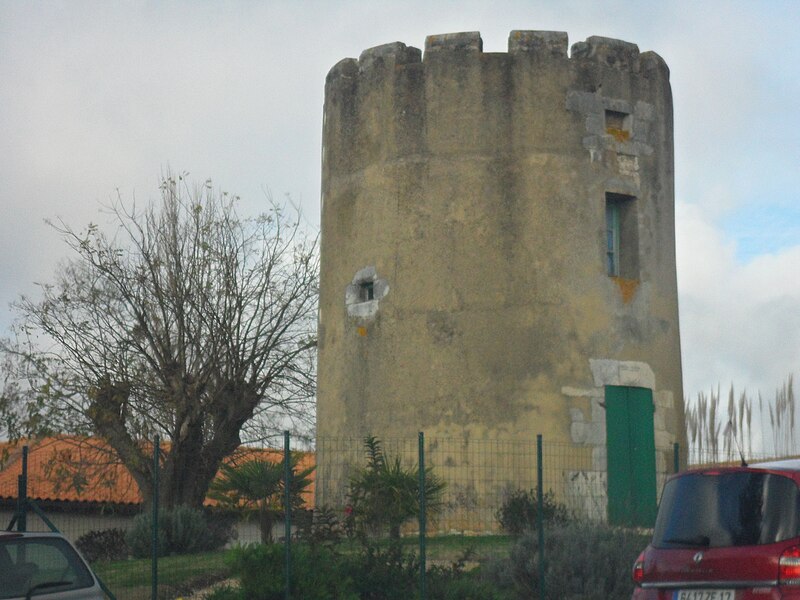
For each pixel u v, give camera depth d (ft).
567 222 66.39
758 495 29.89
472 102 67.31
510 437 63.57
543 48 67.87
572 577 43.91
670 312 69.56
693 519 30.96
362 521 48.03
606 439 64.90
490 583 45.47
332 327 71.61
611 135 68.74
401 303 66.95
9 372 87.20
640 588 31.81
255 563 43.60
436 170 67.21
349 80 72.43
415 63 68.90
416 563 45.16
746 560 29.17
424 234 66.90
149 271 90.58
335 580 43.06
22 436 86.74
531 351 64.59
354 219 70.49
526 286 65.26
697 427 126.11
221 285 91.35
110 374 86.28
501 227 65.92
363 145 70.59
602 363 65.72
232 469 66.28
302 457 69.26
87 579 35.24
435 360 65.46
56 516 89.71
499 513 61.11
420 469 43.37
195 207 93.71
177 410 84.23
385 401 66.64
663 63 71.92
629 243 68.90
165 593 48.08
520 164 66.49
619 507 61.46
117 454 88.07
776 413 127.54
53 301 89.51
